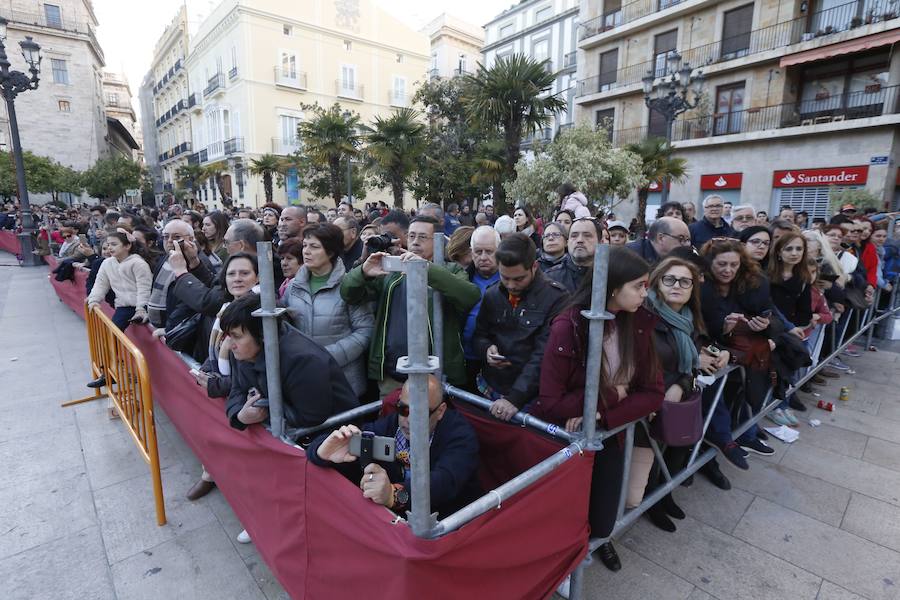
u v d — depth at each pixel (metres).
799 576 2.14
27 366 4.80
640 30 18.81
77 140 33.84
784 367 3.04
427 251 2.75
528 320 2.18
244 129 24.55
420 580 1.16
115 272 3.89
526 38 26.62
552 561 1.61
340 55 26.97
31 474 2.94
